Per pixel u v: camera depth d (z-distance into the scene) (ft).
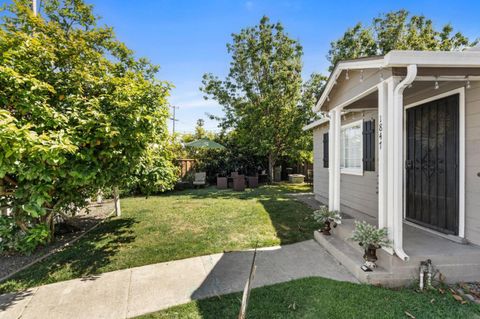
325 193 26.30
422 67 9.43
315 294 8.88
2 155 8.55
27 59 11.27
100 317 7.98
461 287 9.35
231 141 48.34
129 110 11.71
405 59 8.87
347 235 12.95
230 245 14.21
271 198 29.50
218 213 21.59
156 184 17.04
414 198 14.24
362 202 19.47
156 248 13.82
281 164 53.36
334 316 7.64
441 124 12.23
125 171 12.83
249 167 48.60
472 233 10.70
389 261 9.66
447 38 43.65
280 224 18.31
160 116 13.71
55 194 12.62
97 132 10.66
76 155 10.34
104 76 13.57
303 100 44.55
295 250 13.48
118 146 11.90
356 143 20.48
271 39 43.60
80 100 11.65
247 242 14.67
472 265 9.78
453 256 9.74
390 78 9.67
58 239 15.71
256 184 40.73
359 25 45.52
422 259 9.59
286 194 32.78
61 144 9.03
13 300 9.07
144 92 12.66
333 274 10.66
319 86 44.42
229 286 9.75
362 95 12.03
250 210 22.71
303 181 47.55
